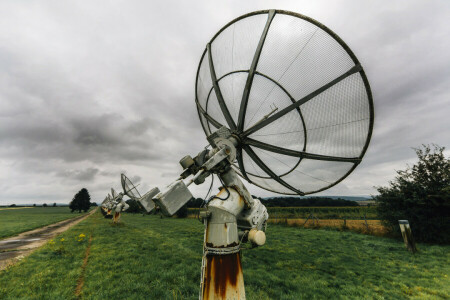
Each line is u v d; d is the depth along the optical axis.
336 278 6.97
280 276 7.11
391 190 13.16
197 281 6.55
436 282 6.46
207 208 3.75
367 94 4.01
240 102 5.26
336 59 4.14
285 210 38.94
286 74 4.67
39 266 7.68
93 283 6.25
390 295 5.69
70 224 27.17
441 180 11.90
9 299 5.23
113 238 13.83
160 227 21.22
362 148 4.30
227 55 5.52
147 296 5.44
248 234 3.91
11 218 38.84
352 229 16.97
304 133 4.98
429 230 11.54
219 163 4.04
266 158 5.58
